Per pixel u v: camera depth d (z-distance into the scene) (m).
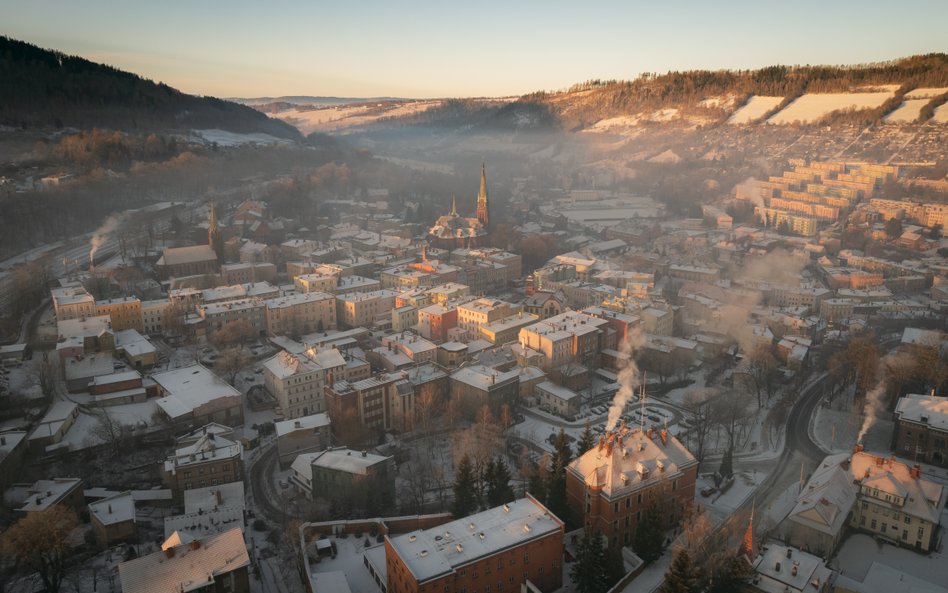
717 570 181.38
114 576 196.25
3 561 198.00
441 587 166.25
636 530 197.12
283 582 197.88
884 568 189.50
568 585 189.88
